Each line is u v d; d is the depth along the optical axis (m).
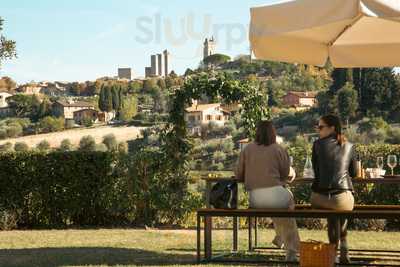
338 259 8.00
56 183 13.50
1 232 12.46
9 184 13.51
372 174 8.91
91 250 9.41
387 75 37.56
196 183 13.54
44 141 72.56
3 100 87.06
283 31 7.15
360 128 35.47
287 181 8.10
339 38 9.10
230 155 31.66
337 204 7.62
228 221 13.27
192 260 8.29
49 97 88.31
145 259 8.41
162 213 13.45
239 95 13.67
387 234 11.85
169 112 13.60
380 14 6.43
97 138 70.88
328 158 7.69
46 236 11.49
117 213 13.48
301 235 11.66
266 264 7.84
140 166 13.46
